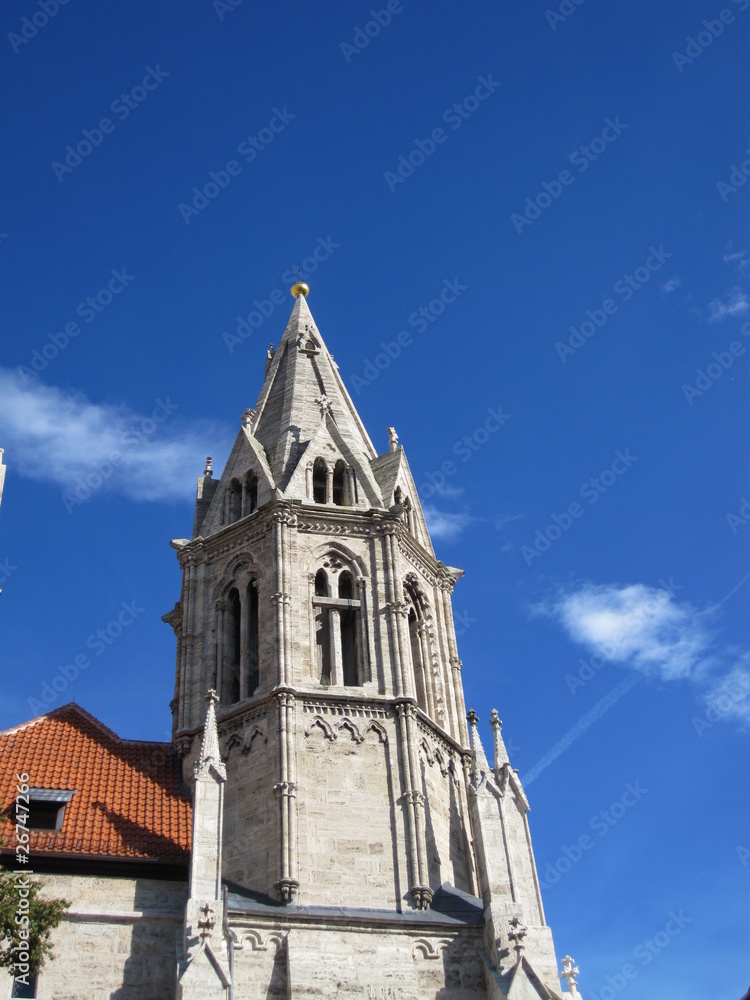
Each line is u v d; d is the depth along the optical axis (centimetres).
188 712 5169
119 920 4216
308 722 4834
